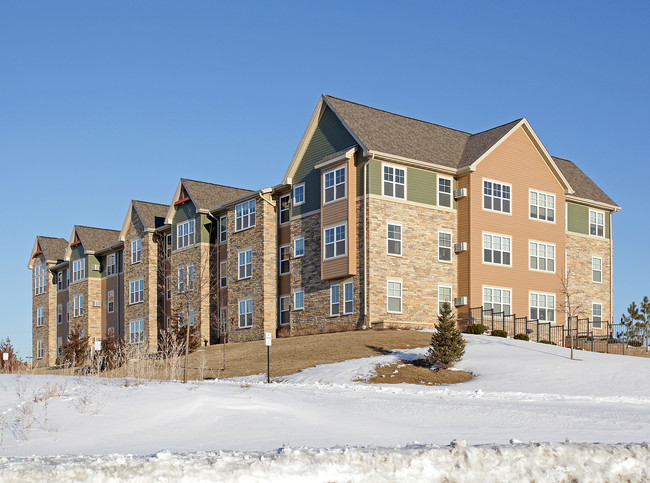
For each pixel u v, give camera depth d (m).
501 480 13.11
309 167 46.78
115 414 19.11
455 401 23.47
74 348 57.00
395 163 43.28
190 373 34.72
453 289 44.78
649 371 30.38
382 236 42.22
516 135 47.81
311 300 45.31
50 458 14.10
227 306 52.00
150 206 62.06
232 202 51.91
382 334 39.44
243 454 13.62
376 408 21.19
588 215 53.19
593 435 17.42
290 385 28.31
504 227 46.31
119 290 65.44
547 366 31.50
